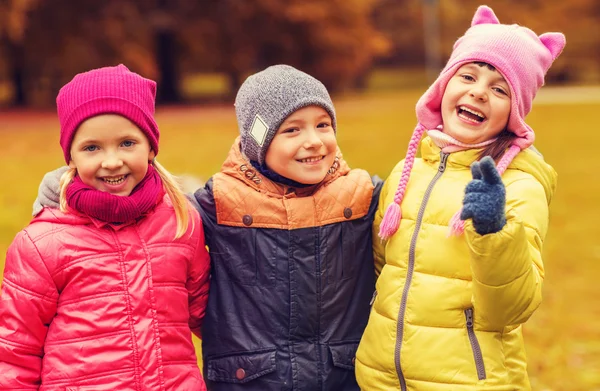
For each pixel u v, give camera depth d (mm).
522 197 2424
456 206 2500
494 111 2498
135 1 26734
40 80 29391
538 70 2541
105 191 2471
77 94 2449
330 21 29812
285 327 2654
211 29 28281
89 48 25641
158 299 2471
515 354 2453
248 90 2682
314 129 2625
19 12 22453
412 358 2475
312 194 2717
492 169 2102
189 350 2553
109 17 25594
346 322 2719
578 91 36750
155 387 2412
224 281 2709
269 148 2637
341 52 30547
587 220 8656
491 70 2498
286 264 2656
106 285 2422
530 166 2518
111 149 2451
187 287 2656
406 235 2574
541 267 2355
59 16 25000
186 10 27938
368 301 2785
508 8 45500
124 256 2459
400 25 50094
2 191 9711
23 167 11977
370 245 2795
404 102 28297
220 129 17625
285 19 28984
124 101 2445
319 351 2664
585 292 5977
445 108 2594
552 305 5684
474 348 2410
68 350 2393
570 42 45719
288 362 2633
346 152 13219
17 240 2465
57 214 2471
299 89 2596
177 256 2533
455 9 46469
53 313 2443
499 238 2131
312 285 2652
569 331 5141
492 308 2264
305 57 30609
